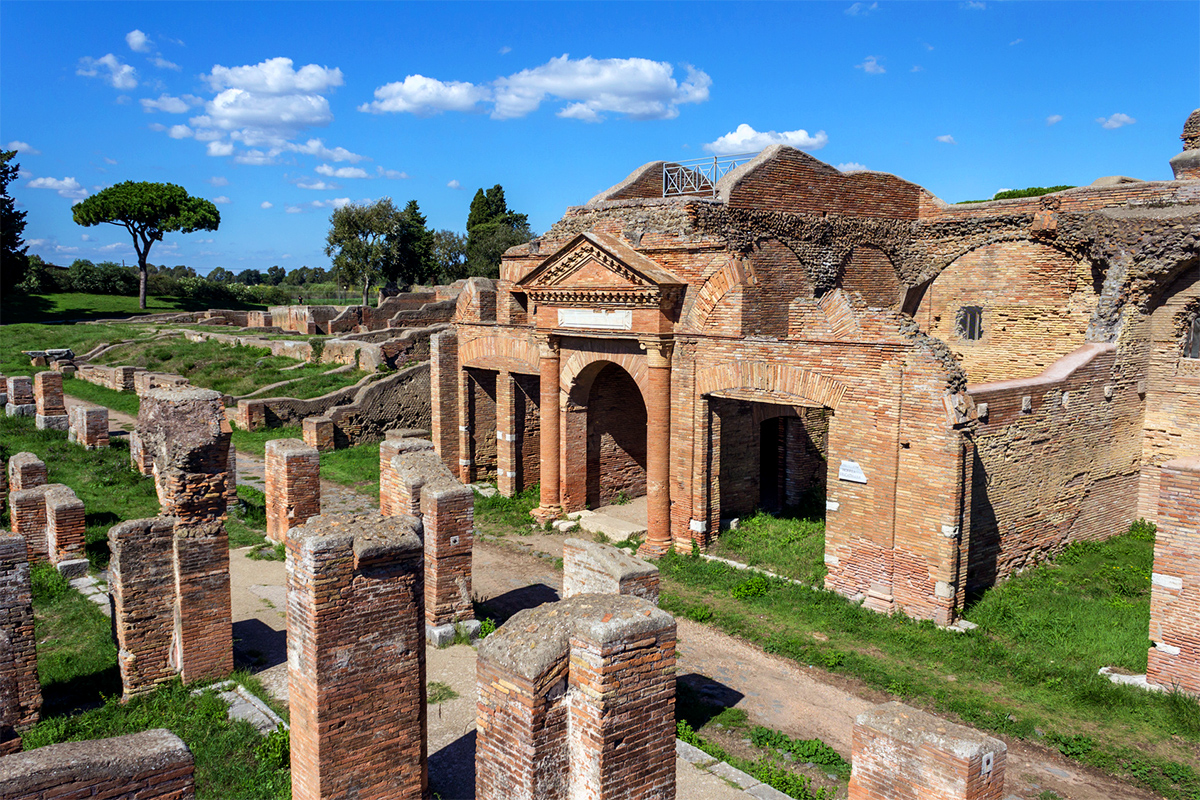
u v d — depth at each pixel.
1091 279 24.75
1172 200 23.72
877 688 14.81
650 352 21.80
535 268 24.47
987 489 18.58
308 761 9.62
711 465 21.72
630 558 13.96
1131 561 21.05
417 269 78.19
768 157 24.55
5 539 12.03
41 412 35.09
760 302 23.19
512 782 7.97
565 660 7.95
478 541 23.62
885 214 28.36
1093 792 11.72
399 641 9.96
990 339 27.33
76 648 15.06
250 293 101.81
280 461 20.05
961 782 7.37
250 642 15.70
